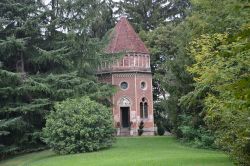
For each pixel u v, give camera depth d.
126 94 45.69
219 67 14.57
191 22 27.53
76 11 35.69
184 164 19.50
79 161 23.69
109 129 29.81
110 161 22.23
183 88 32.69
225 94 12.52
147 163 20.30
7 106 32.91
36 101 33.00
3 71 31.12
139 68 46.44
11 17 34.56
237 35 3.76
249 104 3.85
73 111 29.23
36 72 37.31
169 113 36.00
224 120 14.72
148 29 57.12
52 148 29.14
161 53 51.16
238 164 14.84
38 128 34.97
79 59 35.78
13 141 34.03
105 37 38.06
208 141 28.56
